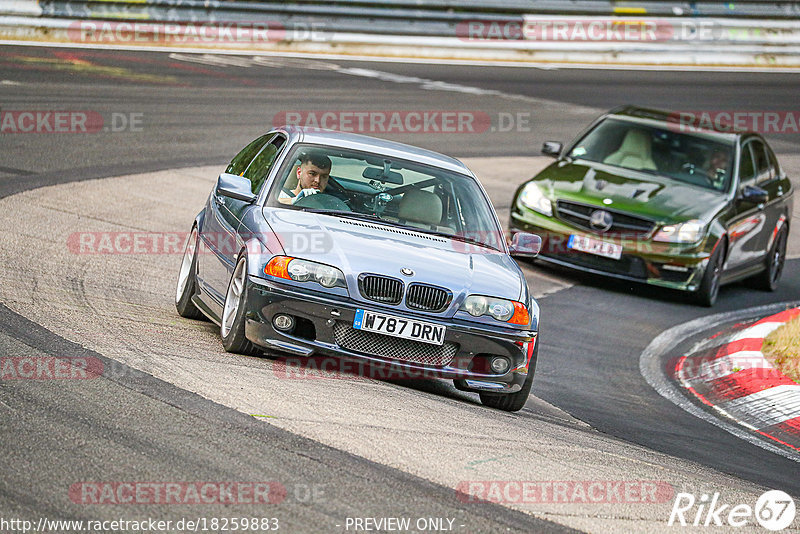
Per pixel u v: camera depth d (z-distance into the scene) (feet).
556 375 97.45
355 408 66.28
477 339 75.41
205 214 92.38
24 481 48.32
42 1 237.86
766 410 92.89
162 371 67.92
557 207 137.59
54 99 186.91
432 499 52.90
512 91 265.34
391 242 78.43
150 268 107.65
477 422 69.87
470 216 85.76
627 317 125.39
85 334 75.56
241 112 200.03
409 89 248.32
